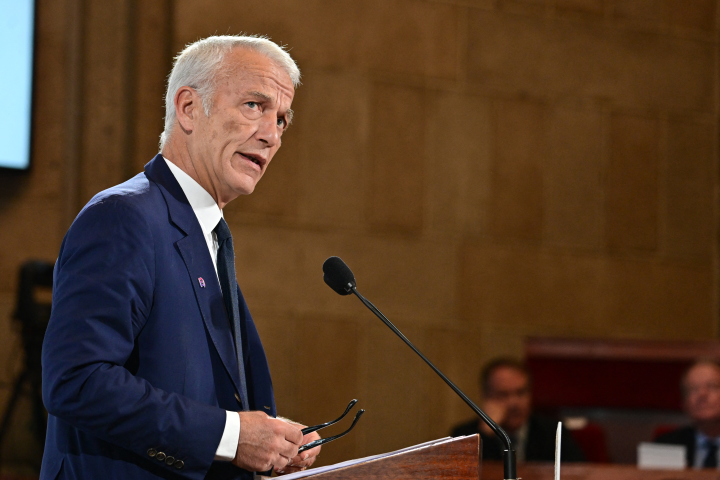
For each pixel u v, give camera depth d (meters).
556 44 22.09
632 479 13.22
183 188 6.75
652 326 22.17
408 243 20.67
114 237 5.87
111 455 5.87
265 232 19.67
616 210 22.20
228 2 19.42
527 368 16.52
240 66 6.88
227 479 6.07
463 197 21.17
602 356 17.28
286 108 7.12
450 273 20.89
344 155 20.39
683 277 22.52
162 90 18.89
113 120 18.75
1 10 17.78
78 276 5.72
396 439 20.05
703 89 23.02
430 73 21.16
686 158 22.83
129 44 18.92
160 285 6.05
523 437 16.19
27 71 17.95
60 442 6.08
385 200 20.62
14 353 17.36
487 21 21.64
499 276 21.22
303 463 6.79
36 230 18.12
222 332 6.27
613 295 21.95
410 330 20.44
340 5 20.53
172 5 18.97
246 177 6.83
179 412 5.62
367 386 20.02
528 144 21.72
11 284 17.80
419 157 20.94
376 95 20.70
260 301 19.47
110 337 5.60
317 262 19.97
